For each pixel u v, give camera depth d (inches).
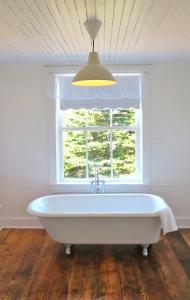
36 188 183.9
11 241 161.9
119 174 187.9
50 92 178.5
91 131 187.0
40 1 91.8
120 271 127.6
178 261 136.7
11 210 185.0
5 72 179.6
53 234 142.8
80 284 117.3
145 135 180.2
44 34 124.0
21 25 113.1
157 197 161.9
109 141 187.2
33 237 167.9
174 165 181.6
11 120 181.6
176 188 182.4
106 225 138.5
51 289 113.8
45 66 178.4
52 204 166.4
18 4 94.0
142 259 139.1
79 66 177.8
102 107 177.5
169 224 133.9
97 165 187.6
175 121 179.8
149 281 119.3
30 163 183.2
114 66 177.3
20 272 127.0
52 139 181.3
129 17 105.7
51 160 181.9
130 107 177.5
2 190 184.4
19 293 111.3
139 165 186.1
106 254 144.9
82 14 102.6
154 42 137.8
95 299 107.2
